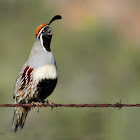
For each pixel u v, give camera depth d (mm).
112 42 18656
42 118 12258
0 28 18078
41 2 19797
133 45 18938
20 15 19172
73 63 16609
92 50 17859
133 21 23672
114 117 11844
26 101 7832
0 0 18984
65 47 17359
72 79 15453
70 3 24000
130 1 24453
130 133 11336
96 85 15172
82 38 18500
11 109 8305
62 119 12406
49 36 7703
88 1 24344
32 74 7590
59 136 11695
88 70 16359
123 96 13688
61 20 20719
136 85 15039
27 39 17797
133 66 16344
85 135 11766
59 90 14508
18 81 7824
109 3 24516
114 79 15797
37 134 11203
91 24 20297
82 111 12430
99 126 12055
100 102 14250
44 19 19500
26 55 16375
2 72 14711
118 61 16781
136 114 11727
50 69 7586
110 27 21016
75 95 14438
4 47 16922
